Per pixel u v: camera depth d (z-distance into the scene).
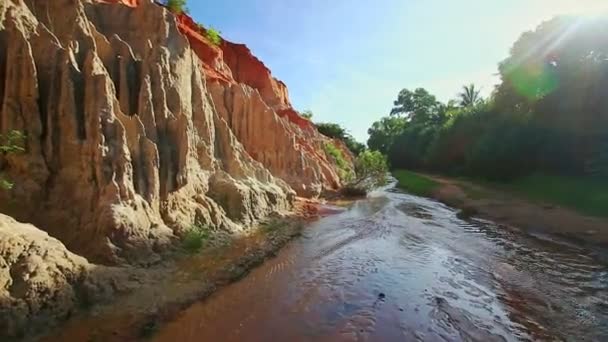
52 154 10.21
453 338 8.26
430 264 13.86
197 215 13.73
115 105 11.57
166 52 15.15
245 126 26.41
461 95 77.31
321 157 40.00
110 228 9.49
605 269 13.50
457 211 27.91
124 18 17.09
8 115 9.60
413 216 25.17
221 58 31.83
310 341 7.84
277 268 12.39
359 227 20.12
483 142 43.12
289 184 28.00
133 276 9.16
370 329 8.50
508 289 11.43
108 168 10.34
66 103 10.48
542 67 37.81
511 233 19.81
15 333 6.36
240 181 18.14
